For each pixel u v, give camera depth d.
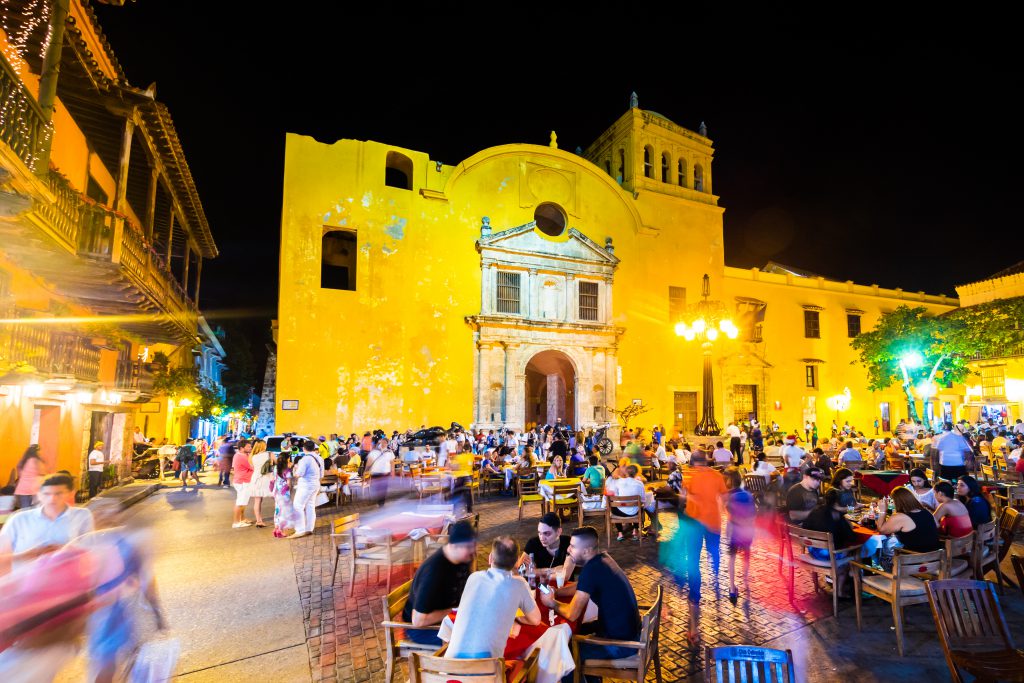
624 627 4.24
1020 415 28.05
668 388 26.97
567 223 25.94
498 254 24.11
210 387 34.31
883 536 6.43
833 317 32.25
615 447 24.69
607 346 25.64
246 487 11.44
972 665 4.07
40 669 3.62
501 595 3.80
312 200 21.67
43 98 8.28
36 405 11.92
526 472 13.91
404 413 21.92
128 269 11.58
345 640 5.58
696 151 30.83
